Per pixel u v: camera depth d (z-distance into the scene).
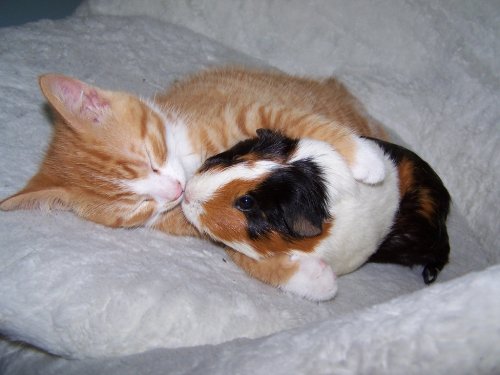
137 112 0.45
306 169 0.39
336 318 0.32
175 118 0.47
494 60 0.61
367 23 0.65
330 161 0.40
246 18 0.68
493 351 0.26
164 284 0.36
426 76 0.63
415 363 0.27
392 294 0.44
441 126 0.60
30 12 0.75
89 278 0.36
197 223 0.40
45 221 0.40
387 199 0.44
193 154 0.47
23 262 0.36
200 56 0.65
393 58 0.65
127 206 0.43
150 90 0.57
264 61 0.67
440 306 0.28
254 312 0.37
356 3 0.65
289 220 0.37
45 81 0.41
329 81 0.60
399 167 0.48
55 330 0.35
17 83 0.53
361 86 0.63
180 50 0.64
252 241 0.39
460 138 0.59
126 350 0.35
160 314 0.35
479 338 0.26
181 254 0.42
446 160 0.59
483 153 0.58
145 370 0.33
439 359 0.26
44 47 0.58
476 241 0.55
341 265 0.43
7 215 0.40
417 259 0.48
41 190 0.40
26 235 0.38
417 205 0.47
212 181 0.39
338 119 0.54
